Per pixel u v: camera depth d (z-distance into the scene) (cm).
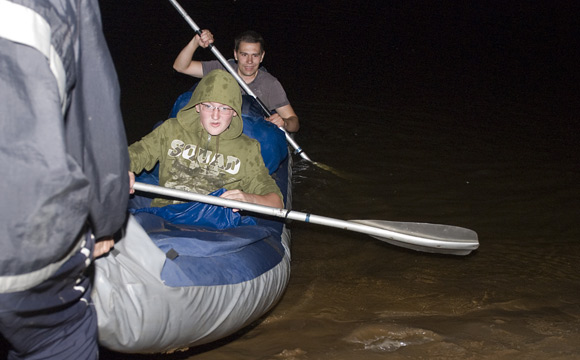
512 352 276
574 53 1241
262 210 296
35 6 132
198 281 239
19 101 127
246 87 487
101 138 148
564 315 324
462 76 989
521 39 1355
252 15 1238
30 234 130
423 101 822
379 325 304
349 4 1523
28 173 126
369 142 639
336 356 276
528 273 386
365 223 315
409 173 561
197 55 904
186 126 317
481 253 416
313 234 436
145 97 683
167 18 1083
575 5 1827
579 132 724
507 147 653
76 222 136
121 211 157
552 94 911
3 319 142
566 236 447
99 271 204
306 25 1238
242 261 273
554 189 540
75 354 166
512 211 491
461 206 496
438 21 1474
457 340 290
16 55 128
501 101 853
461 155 619
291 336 302
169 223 304
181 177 319
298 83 858
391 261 400
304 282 367
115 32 960
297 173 538
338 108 754
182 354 285
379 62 1030
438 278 378
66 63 137
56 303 152
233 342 298
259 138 376
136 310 214
